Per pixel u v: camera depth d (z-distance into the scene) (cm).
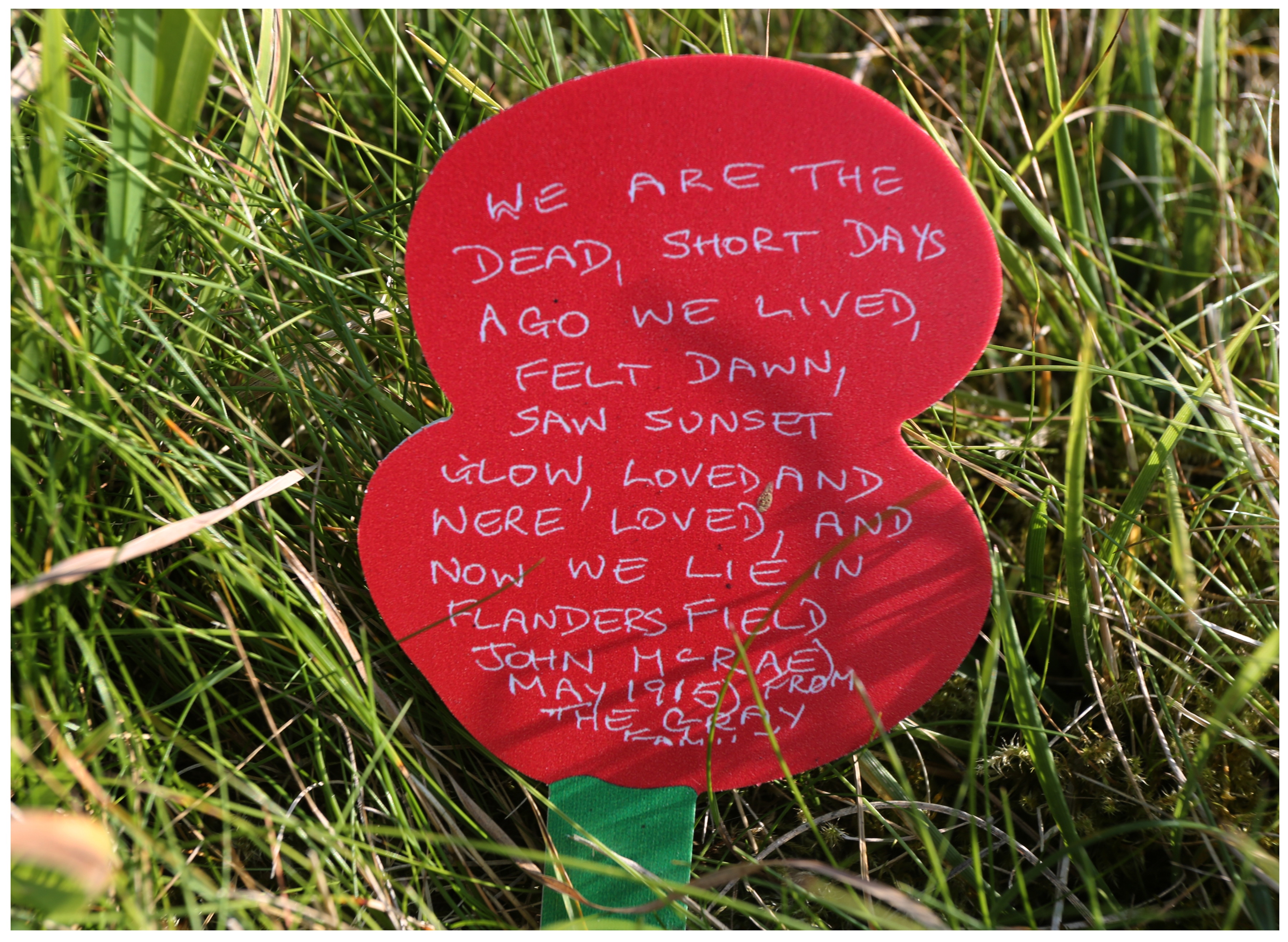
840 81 25
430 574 27
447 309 26
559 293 26
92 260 25
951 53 34
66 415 25
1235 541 29
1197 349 30
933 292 26
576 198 25
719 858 28
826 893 26
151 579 27
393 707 27
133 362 26
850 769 28
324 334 30
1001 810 28
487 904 27
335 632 27
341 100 31
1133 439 30
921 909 24
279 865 25
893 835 28
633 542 27
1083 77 33
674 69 25
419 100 32
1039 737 26
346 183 30
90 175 27
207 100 29
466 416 26
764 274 26
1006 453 30
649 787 27
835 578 27
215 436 28
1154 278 33
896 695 27
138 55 25
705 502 26
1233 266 32
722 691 26
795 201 26
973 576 26
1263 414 29
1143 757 28
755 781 27
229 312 28
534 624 27
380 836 27
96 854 22
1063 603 28
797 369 26
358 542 26
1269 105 33
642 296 26
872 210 26
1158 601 29
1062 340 31
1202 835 27
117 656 25
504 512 26
